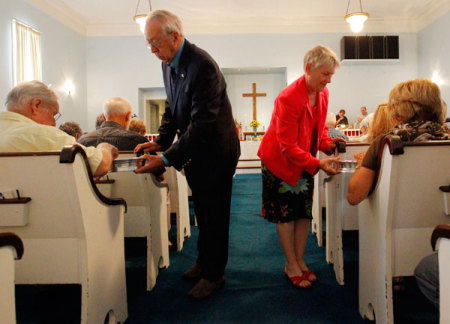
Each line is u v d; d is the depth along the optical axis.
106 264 1.33
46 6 6.92
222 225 1.68
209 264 1.68
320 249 2.38
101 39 8.58
